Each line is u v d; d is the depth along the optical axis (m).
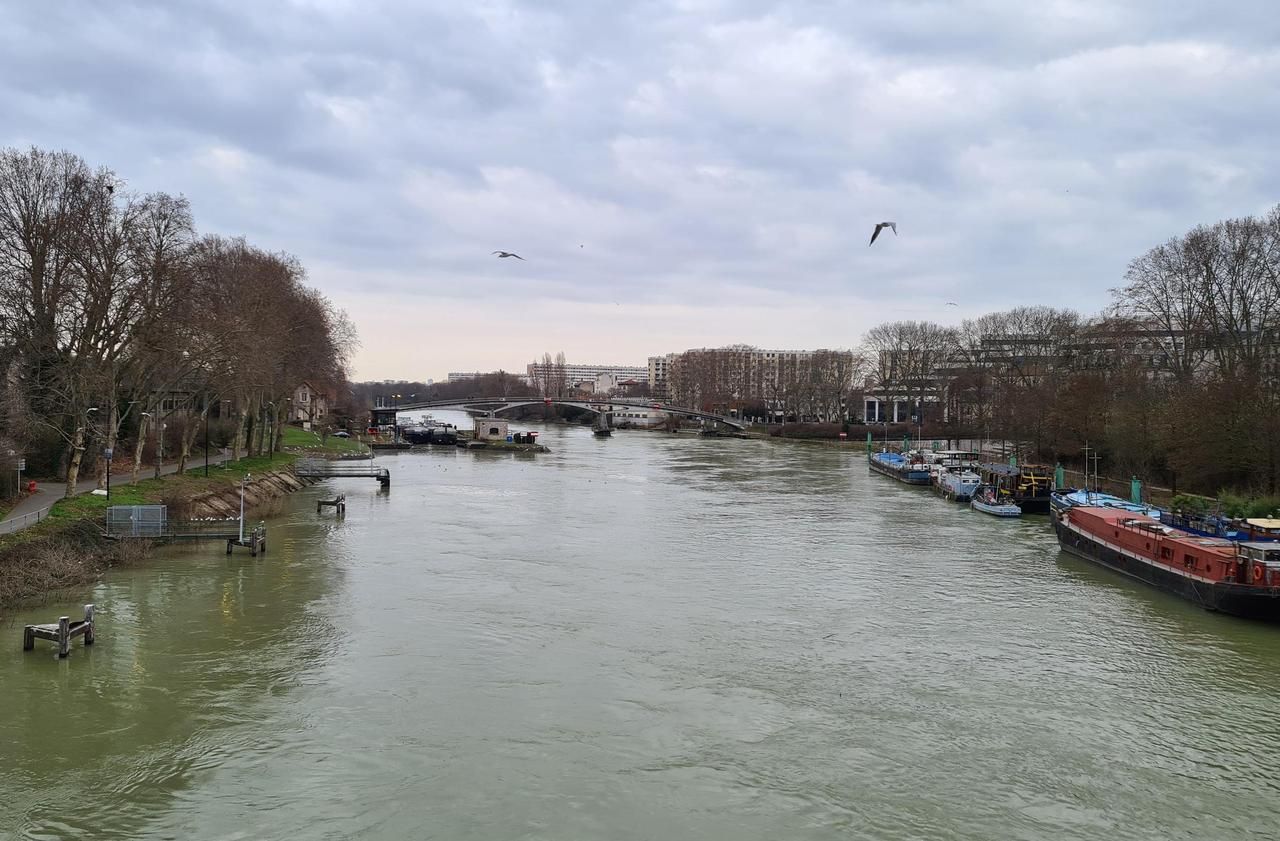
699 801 24.11
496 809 23.50
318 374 122.50
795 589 46.94
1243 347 77.88
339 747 27.00
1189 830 23.12
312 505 79.56
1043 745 27.94
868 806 24.02
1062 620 41.62
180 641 36.62
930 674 34.12
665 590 46.31
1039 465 92.25
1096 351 110.62
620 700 31.02
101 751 26.47
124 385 68.75
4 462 56.06
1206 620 41.75
